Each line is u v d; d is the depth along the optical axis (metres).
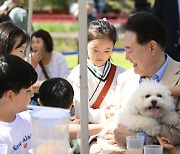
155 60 3.48
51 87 3.48
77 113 3.90
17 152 3.03
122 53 9.37
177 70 3.51
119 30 11.40
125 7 17.03
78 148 3.29
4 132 3.00
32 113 2.54
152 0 12.95
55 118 2.48
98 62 4.09
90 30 4.11
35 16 15.67
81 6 2.58
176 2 6.47
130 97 3.40
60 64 6.02
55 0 19.28
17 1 6.75
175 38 6.45
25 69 2.99
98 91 4.08
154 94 3.25
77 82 3.99
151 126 3.28
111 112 3.73
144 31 3.40
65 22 15.95
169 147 3.19
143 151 2.92
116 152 2.94
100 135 3.48
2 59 2.97
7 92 2.94
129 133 3.31
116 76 4.11
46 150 2.50
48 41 5.89
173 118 3.30
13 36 3.96
